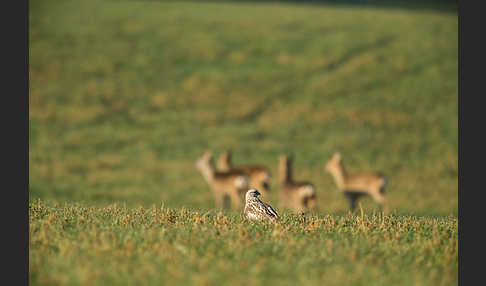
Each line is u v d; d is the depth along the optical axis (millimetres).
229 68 106688
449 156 73500
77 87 94812
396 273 15359
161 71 104062
